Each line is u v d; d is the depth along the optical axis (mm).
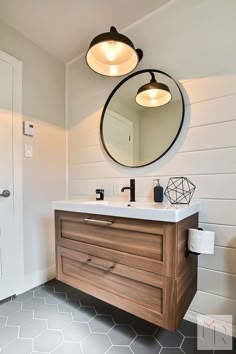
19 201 1750
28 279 1819
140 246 1098
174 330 987
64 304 1592
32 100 1875
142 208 1078
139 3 1488
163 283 1018
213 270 1325
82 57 2068
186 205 1264
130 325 1351
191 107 1412
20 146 1766
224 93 1293
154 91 1582
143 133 1640
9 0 1439
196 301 1378
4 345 1170
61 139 2148
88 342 1197
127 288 1147
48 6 1497
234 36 1264
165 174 1527
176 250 991
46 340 1210
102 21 1639
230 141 1273
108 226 1225
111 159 1853
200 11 1380
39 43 1891
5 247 1652
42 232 1950
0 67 1632
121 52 1493
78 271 1384
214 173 1326
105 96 1901
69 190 2186
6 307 1544
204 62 1363
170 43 1503
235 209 1259
